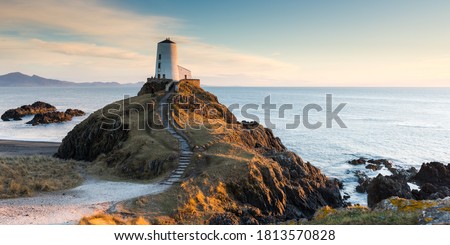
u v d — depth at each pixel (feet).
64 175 131.75
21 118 486.79
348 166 239.30
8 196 98.84
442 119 526.57
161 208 94.07
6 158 147.13
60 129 381.81
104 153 172.65
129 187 114.42
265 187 119.03
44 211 86.43
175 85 257.55
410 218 60.13
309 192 138.72
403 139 346.33
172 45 288.92
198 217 91.86
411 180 199.41
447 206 59.16
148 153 140.67
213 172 116.37
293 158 156.46
